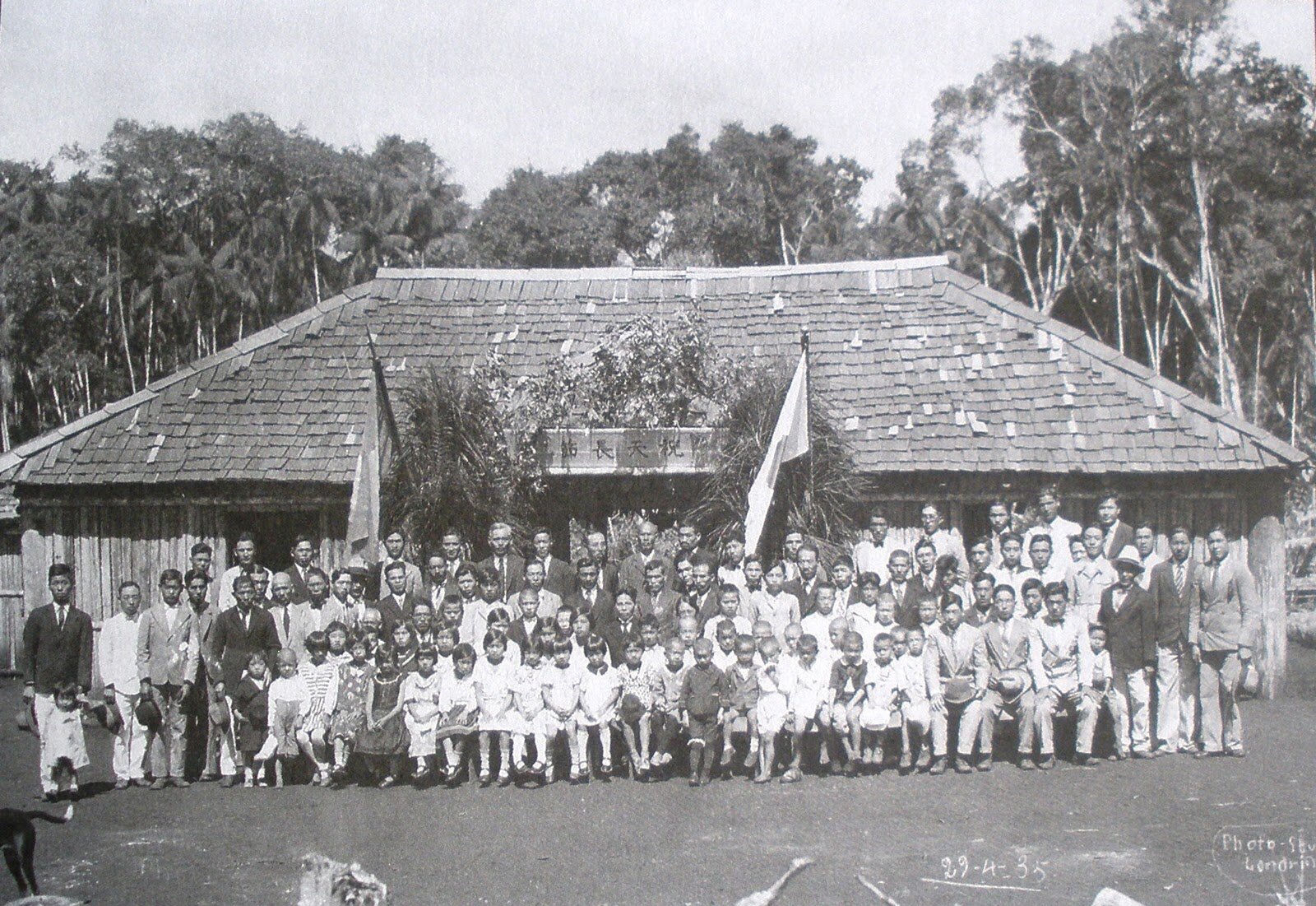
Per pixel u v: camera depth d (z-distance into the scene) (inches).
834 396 474.9
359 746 327.3
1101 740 372.8
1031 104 1391.5
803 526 406.9
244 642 337.7
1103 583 356.2
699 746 324.5
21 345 1601.9
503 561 383.6
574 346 503.5
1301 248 1279.5
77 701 327.0
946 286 516.4
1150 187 1341.0
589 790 324.2
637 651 336.8
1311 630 679.1
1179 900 232.7
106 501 462.9
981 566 369.7
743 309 522.9
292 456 458.9
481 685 332.2
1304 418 1304.1
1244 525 455.5
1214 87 1280.8
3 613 633.6
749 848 268.2
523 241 1590.8
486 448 418.3
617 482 456.8
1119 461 443.2
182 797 322.7
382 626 350.0
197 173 1726.1
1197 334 1359.5
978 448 449.7
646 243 1647.4
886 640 333.4
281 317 1775.3
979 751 357.1
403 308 528.1
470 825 289.6
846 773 335.0
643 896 238.7
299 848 274.1
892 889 241.0
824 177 1732.3
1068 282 1434.5
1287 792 305.0
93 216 1665.8
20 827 250.8
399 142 1958.7
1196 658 351.3
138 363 1759.4
